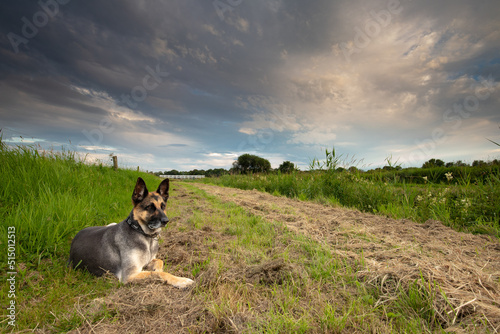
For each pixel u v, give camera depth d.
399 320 2.13
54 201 4.63
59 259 3.52
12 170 5.68
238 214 6.87
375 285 2.62
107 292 2.78
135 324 2.20
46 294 2.70
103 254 3.20
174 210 7.80
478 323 1.98
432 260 3.03
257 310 2.30
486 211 5.60
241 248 4.11
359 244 3.92
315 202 9.34
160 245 4.40
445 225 5.63
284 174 14.59
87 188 6.77
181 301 2.48
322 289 2.70
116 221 5.49
